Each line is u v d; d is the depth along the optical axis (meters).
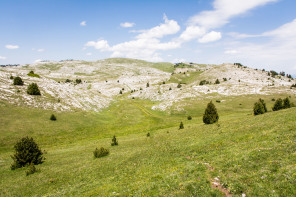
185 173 15.34
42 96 70.94
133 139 44.88
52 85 88.38
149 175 17.08
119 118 75.44
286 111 34.78
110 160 25.58
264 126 26.67
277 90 111.19
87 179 19.52
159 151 26.30
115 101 117.88
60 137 47.84
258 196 10.60
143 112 90.44
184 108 90.38
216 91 117.12
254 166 14.18
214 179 13.62
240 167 14.55
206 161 18.03
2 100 56.03
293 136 18.73
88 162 26.73
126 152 29.55
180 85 158.62
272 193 10.47
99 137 51.94
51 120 55.88
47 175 22.61
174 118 75.56
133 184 15.41
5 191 18.72
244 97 101.38
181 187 12.87
